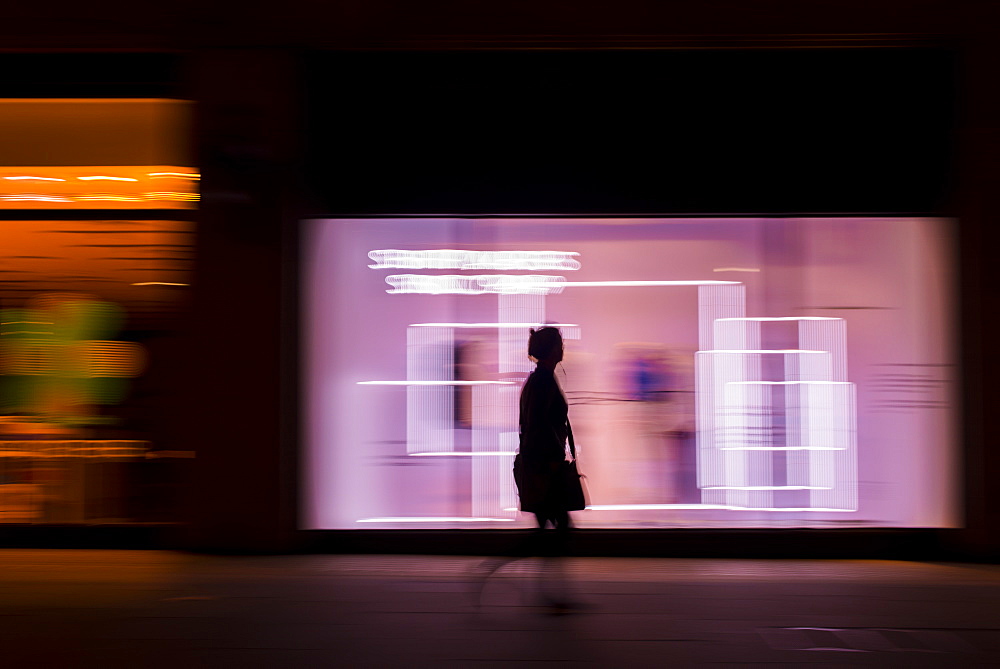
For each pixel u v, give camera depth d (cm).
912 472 636
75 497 655
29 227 664
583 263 646
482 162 643
